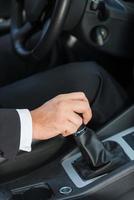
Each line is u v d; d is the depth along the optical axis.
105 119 1.17
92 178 1.03
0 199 0.95
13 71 1.71
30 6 1.37
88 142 1.01
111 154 1.05
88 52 1.61
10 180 1.09
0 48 1.73
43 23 1.40
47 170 1.10
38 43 1.32
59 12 1.20
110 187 1.01
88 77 1.23
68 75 1.26
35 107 1.20
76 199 1.00
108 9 1.29
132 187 1.03
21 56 1.50
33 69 1.70
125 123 1.16
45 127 0.91
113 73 1.59
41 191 1.04
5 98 1.25
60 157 1.12
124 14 1.31
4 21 1.93
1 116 0.92
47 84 1.26
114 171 1.01
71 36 1.58
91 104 1.17
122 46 1.37
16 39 1.55
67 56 1.66
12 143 0.91
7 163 1.07
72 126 0.92
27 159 1.09
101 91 1.19
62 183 1.04
